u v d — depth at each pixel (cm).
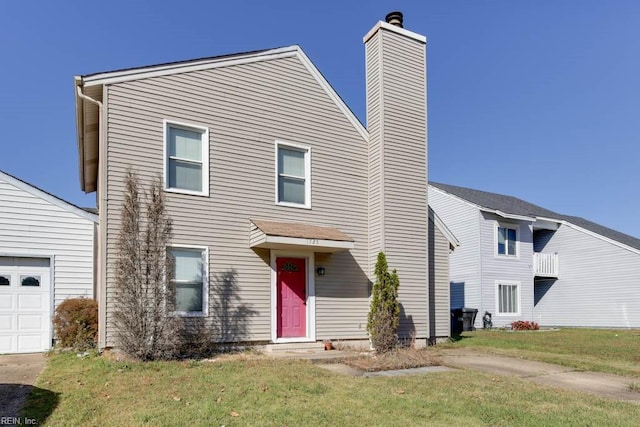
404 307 1229
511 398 652
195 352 976
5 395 609
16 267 1123
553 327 2367
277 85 1184
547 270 2430
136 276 883
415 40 1354
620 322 2188
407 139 1298
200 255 1035
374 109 1294
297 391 652
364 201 1280
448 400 630
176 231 1003
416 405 600
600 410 598
